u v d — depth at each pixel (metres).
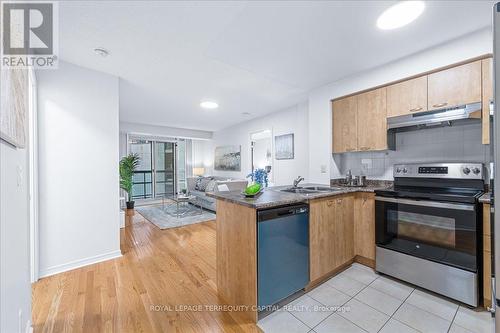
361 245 2.41
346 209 2.37
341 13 1.61
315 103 3.12
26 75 1.43
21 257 1.23
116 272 2.34
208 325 1.58
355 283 2.11
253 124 5.36
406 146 2.56
